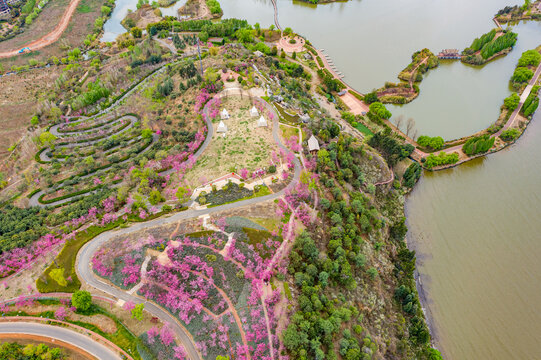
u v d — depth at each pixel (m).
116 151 197.75
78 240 136.12
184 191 150.62
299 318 106.81
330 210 148.62
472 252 159.88
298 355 101.44
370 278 137.88
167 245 130.00
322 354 100.75
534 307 140.62
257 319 108.06
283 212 143.25
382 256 150.88
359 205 152.88
